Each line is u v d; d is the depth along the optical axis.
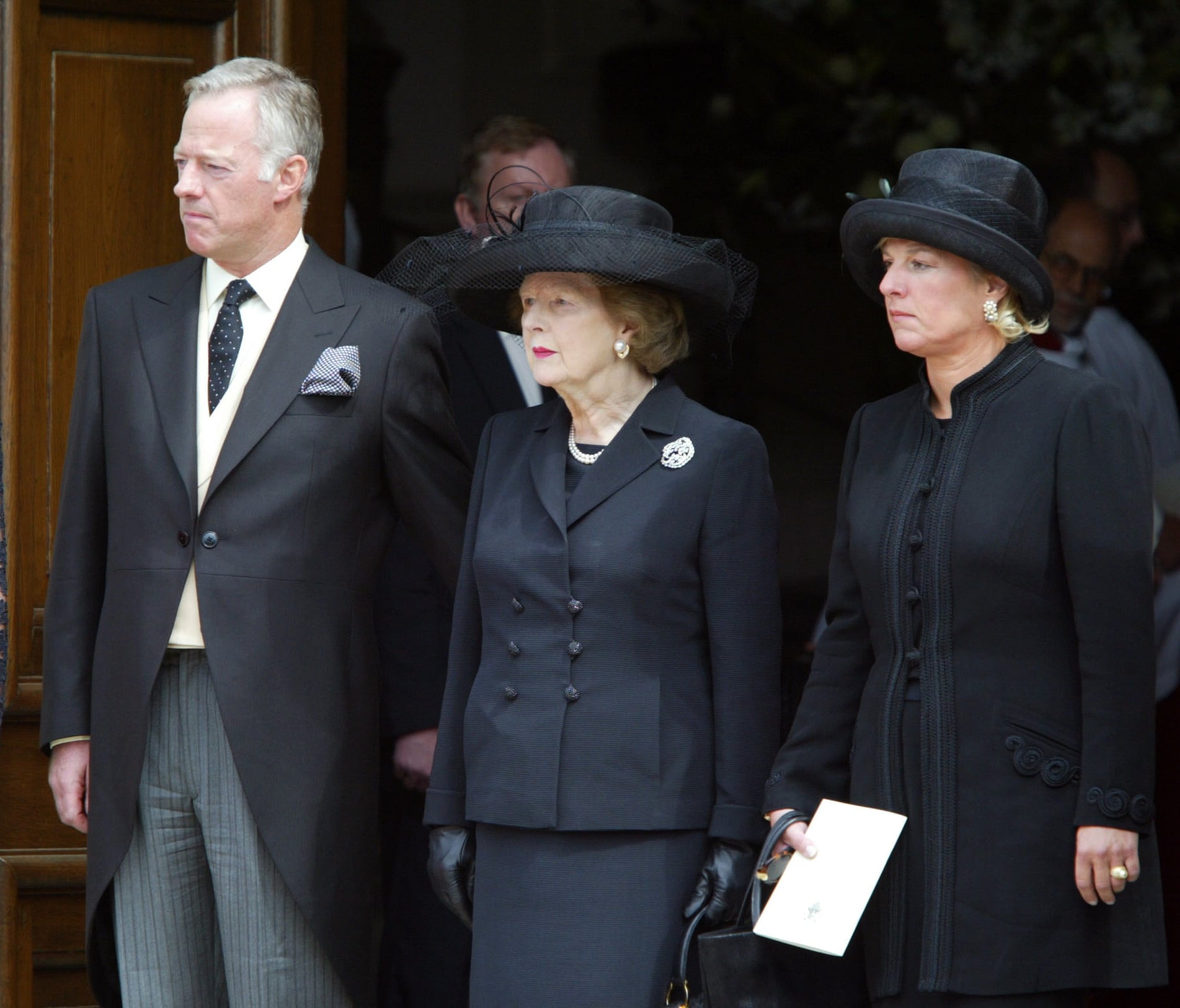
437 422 13.27
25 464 15.77
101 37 16.19
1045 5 21.55
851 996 11.28
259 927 12.55
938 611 10.70
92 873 12.61
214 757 12.55
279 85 12.97
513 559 11.98
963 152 11.16
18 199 15.64
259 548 12.56
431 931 16.80
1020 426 10.71
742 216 22.39
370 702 13.09
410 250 13.59
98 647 12.78
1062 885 10.28
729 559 11.88
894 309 10.89
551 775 11.58
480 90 21.70
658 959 11.46
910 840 10.69
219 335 13.00
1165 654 18.64
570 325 11.91
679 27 22.22
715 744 11.84
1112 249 20.98
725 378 22.02
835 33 22.14
